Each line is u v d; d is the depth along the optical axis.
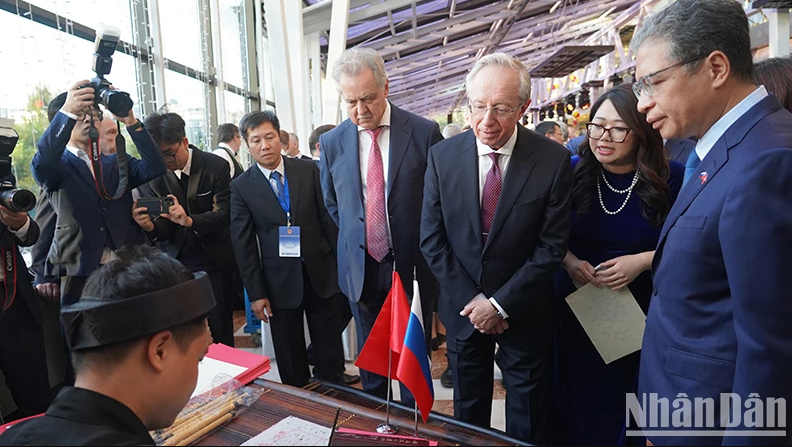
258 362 1.28
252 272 2.35
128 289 0.77
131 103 1.85
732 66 0.93
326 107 5.41
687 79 0.95
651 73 0.99
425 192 1.69
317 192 2.36
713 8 0.92
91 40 2.78
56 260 1.89
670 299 1.04
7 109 2.05
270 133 2.29
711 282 0.96
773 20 4.37
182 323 0.80
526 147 1.55
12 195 1.60
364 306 2.04
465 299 1.58
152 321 0.76
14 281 1.76
